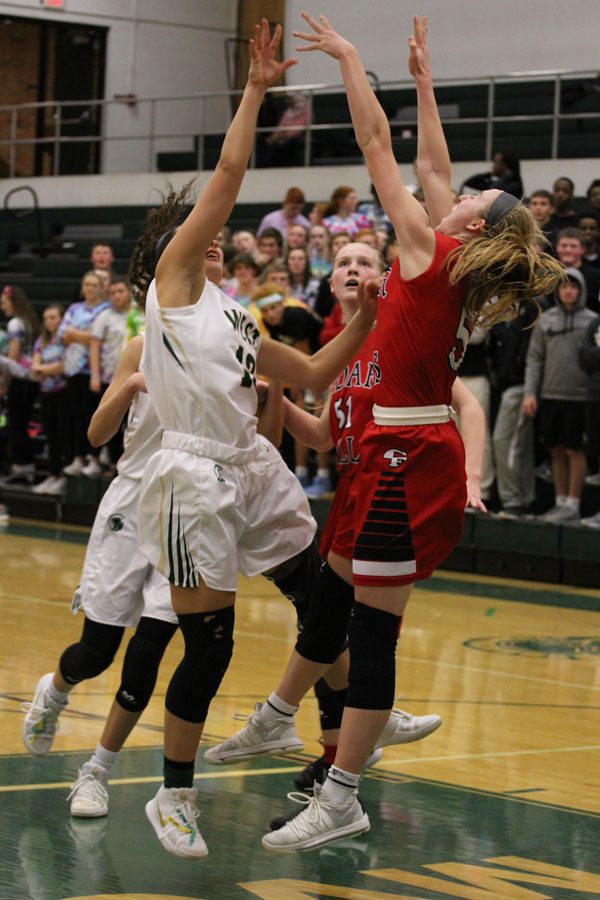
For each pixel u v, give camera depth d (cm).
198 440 412
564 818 495
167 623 470
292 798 461
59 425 1533
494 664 827
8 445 1656
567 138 1770
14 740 575
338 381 494
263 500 458
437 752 596
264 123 2067
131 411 493
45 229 2186
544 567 1223
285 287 1225
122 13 2428
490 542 1262
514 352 1210
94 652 495
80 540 1392
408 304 416
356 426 475
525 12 1975
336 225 1475
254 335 430
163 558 413
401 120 2005
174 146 2462
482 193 428
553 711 695
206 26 2486
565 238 1170
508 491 1249
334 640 471
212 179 408
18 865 411
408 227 417
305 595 485
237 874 414
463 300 420
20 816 464
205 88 2497
